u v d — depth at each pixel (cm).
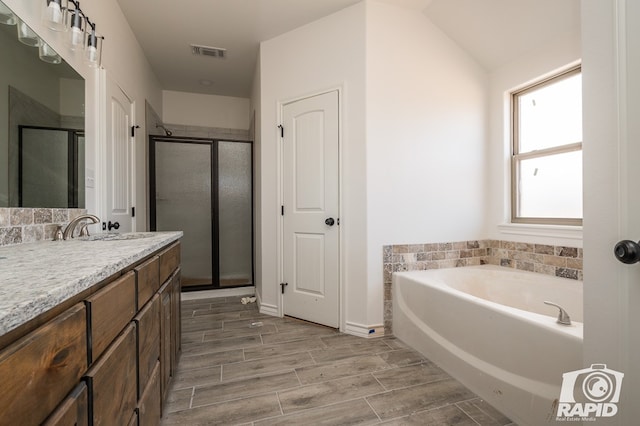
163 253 132
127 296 83
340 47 227
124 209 224
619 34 72
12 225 110
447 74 244
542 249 220
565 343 112
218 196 338
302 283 248
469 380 153
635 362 70
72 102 149
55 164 136
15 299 42
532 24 207
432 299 184
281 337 216
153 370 108
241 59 304
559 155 219
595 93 79
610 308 75
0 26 108
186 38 263
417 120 233
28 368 42
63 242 120
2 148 108
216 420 129
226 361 180
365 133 217
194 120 396
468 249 253
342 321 226
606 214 76
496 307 143
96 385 61
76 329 55
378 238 221
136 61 261
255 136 320
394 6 225
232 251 343
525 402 125
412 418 132
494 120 255
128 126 237
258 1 217
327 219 230
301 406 139
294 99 249
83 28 151
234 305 294
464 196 251
